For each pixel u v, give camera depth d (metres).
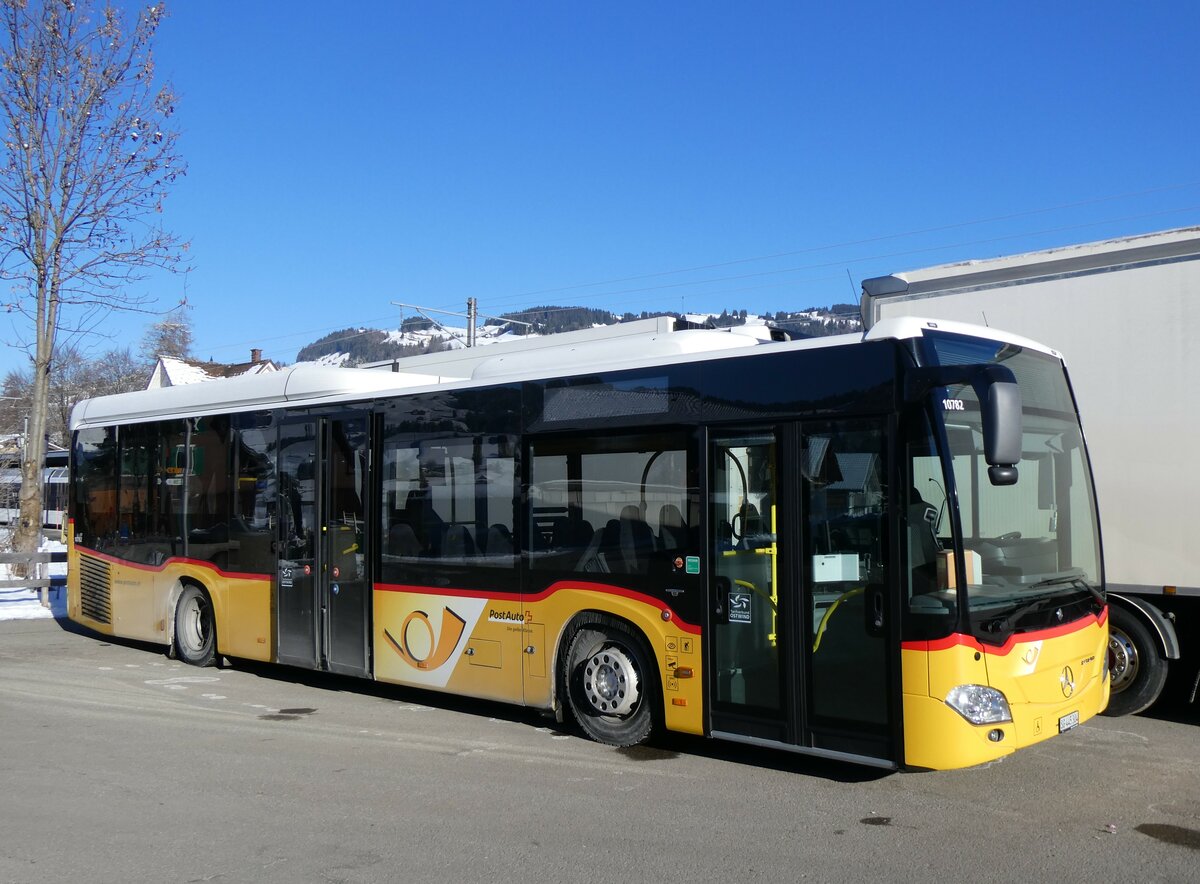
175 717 9.11
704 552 7.20
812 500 6.68
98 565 13.38
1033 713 6.28
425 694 10.16
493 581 8.55
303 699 9.94
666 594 7.41
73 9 19.19
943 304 9.59
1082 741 7.92
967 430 6.36
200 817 6.20
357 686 10.61
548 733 8.39
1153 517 8.25
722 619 7.10
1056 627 6.58
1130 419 8.38
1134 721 8.58
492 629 8.55
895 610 6.21
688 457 7.35
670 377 7.51
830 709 6.52
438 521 9.04
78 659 12.42
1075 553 7.20
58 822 6.10
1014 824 6.00
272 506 10.67
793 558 6.72
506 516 8.51
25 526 19.97
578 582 7.96
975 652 6.04
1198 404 8.02
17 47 19.05
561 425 8.16
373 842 5.74
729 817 6.16
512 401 8.55
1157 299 8.27
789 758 7.54
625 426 7.73
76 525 13.89
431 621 9.04
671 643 7.37
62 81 19.44
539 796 6.62
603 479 7.86
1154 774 7.03
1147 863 5.36
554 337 12.22
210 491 11.54
